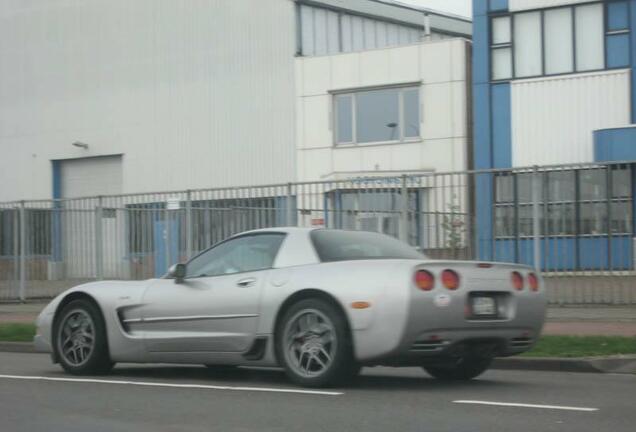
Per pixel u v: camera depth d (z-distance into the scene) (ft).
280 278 33.71
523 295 33.94
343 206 62.23
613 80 92.12
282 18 121.08
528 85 95.86
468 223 59.06
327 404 29.94
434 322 31.22
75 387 35.04
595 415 27.78
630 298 56.08
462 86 107.45
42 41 141.90
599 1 92.68
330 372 32.04
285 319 33.14
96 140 136.77
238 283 34.76
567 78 94.12
